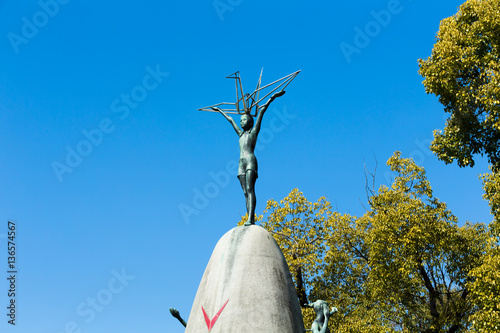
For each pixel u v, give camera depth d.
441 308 24.45
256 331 9.07
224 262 9.97
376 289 24.73
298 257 28.19
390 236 24.33
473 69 20.36
